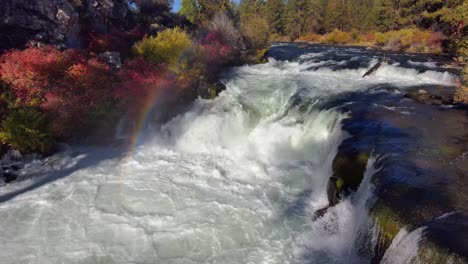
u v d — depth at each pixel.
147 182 9.23
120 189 8.80
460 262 4.51
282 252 6.84
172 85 13.63
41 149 10.24
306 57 23.48
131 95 12.43
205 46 17.73
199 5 27.22
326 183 8.84
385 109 11.49
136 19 20.77
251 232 7.39
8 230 7.05
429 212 5.77
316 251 6.91
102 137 11.82
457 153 8.02
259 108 13.66
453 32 30.97
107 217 7.62
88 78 11.97
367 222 6.27
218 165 10.52
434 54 27.94
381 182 6.77
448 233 5.13
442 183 6.68
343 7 61.28
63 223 7.36
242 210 8.15
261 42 22.61
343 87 15.05
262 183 9.48
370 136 9.14
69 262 6.27
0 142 9.69
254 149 11.67
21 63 11.12
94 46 14.48
